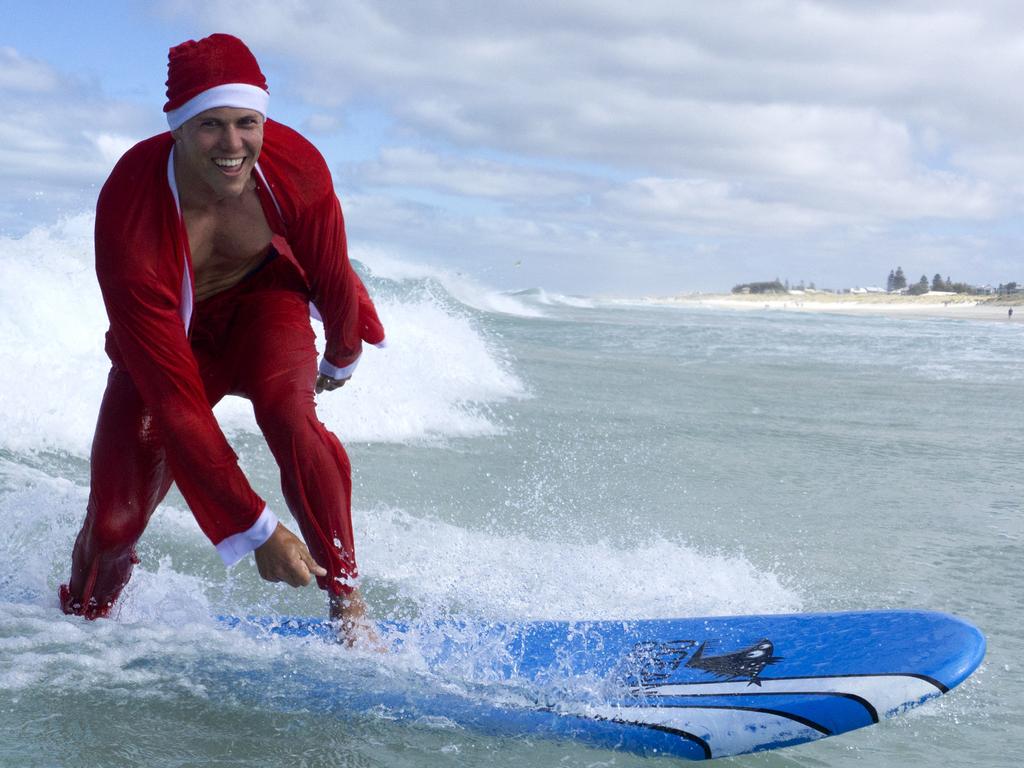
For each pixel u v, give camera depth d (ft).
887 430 31.12
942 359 63.05
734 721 8.50
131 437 10.33
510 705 9.06
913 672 8.49
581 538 16.62
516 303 148.97
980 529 18.40
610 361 52.34
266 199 9.46
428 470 21.72
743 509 19.54
